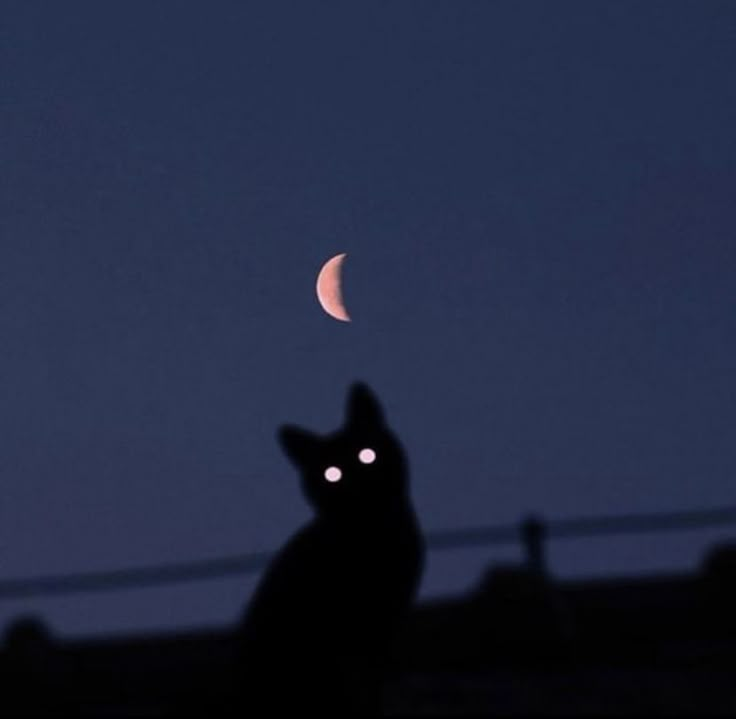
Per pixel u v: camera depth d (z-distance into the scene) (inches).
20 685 698.8
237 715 552.7
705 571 730.2
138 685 695.1
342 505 556.1
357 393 583.8
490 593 724.0
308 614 542.9
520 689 649.0
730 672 655.8
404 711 609.0
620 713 582.6
